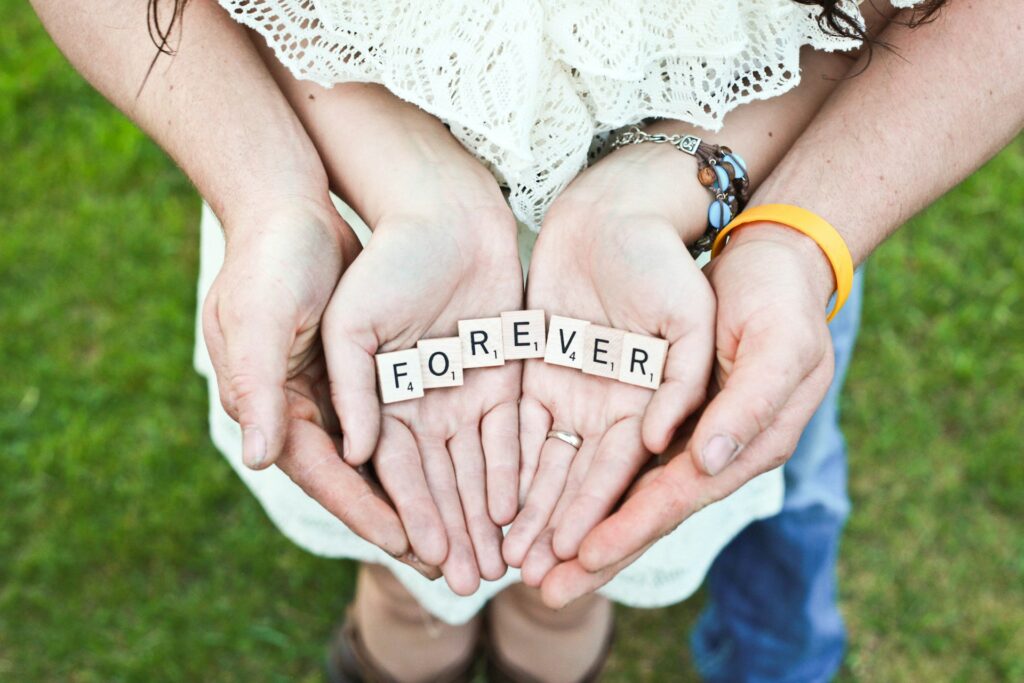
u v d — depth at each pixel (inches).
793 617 37.3
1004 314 49.4
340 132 27.4
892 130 26.3
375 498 24.0
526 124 25.3
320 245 25.3
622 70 25.2
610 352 25.6
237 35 27.2
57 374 46.2
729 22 25.1
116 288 49.6
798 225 25.5
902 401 46.8
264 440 23.1
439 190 26.6
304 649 40.9
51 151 55.2
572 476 25.6
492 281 26.7
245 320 23.9
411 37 25.4
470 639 37.4
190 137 26.6
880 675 40.8
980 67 26.1
